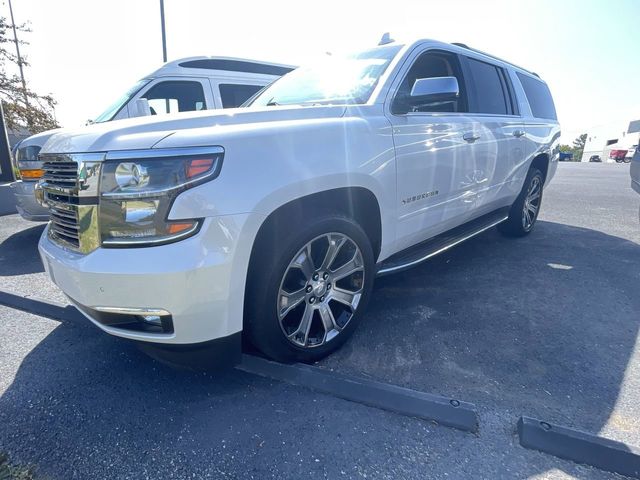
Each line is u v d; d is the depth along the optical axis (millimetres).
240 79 6344
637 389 2010
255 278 1921
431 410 1833
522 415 1834
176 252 1626
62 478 1546
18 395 2037
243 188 1738
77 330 2703
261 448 1673
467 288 3318
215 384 2098
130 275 1631
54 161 1974
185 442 1713
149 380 2152
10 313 2977
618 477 1512
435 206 2951
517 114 4195
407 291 3268
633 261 4016
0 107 7480
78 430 1793
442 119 2902
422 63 3002
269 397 1985
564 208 7328
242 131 1821
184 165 1638
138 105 5180
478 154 3316
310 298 2205
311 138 2020
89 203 1731
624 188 10672
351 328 2402
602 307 2941
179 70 5789
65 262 1821
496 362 2254
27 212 4672
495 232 5285
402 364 2248
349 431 1754
